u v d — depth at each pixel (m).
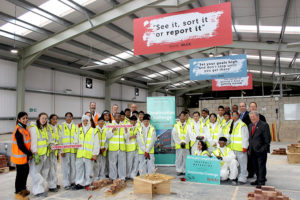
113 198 4.60
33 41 11.31
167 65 19.70
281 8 8.98
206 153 5.95
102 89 18.23
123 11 9.27
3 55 10.99
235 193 4.77
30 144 4.85
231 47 14.20
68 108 14.92
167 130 7.68
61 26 10.41
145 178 4.76
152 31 5.40
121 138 5.89
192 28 5.11
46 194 4.81
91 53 13.95
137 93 23.28
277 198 3.97
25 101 12.20
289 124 16.06
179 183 5.58
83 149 5.29
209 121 6.76
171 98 7.71
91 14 9.96
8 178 6.42
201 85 29.44
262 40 13.33
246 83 12.56
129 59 16.42
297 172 6.63
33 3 8.60
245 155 5.46
